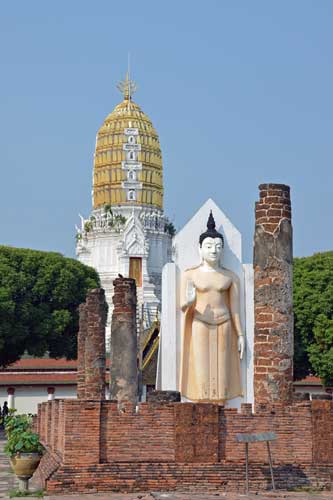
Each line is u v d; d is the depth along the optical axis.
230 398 81.00
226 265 83.31
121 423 66.12
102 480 64.38
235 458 67.12
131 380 83.50
